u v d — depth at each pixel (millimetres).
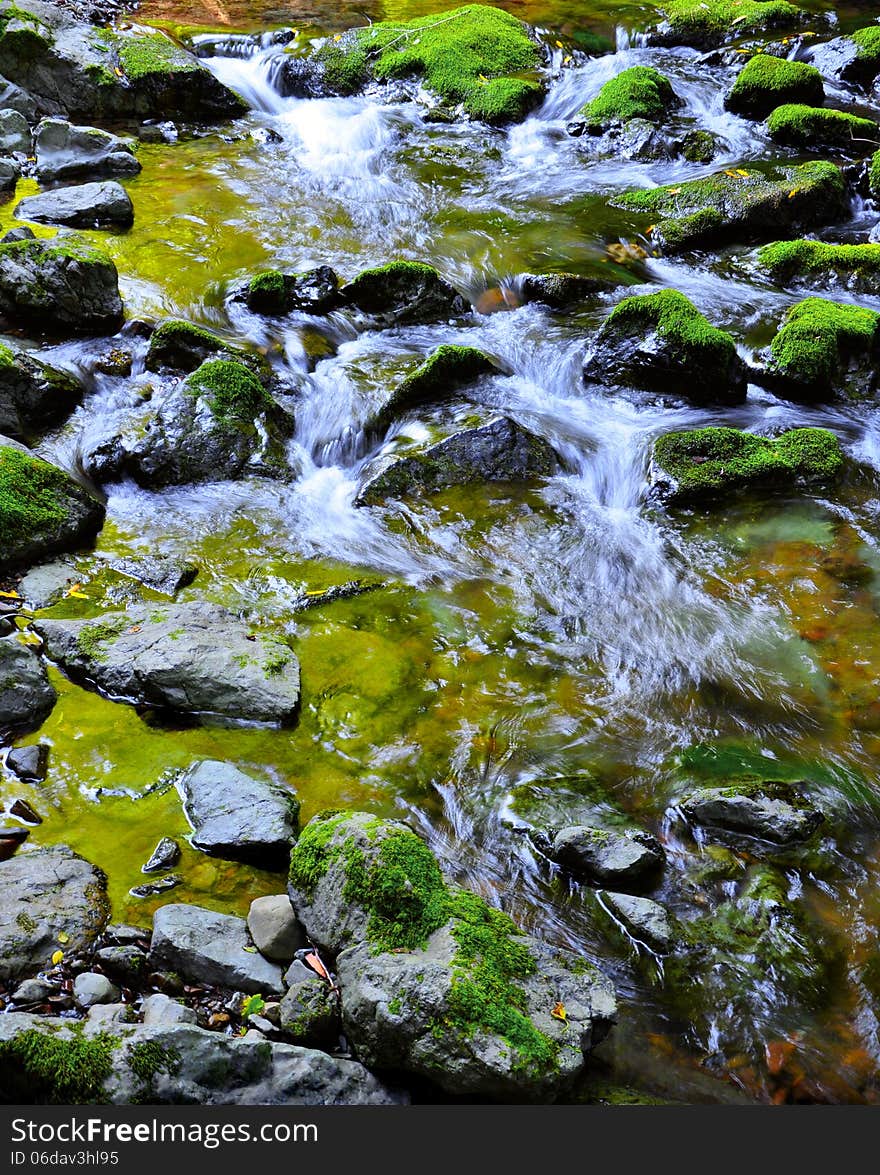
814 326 6004
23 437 5559
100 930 4383
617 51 9883
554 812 4672
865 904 4555
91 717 4805
